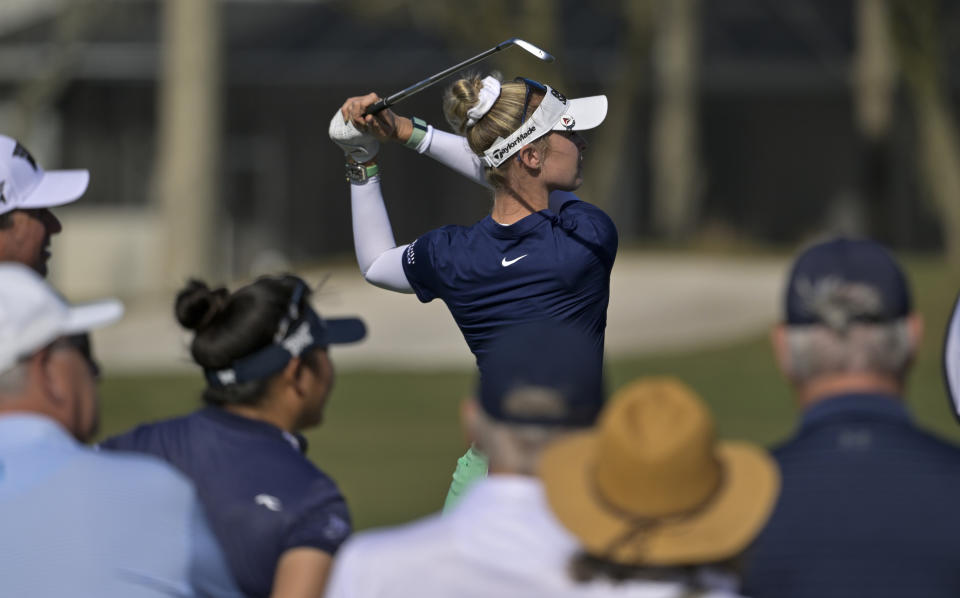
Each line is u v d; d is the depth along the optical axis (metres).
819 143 115.56
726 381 63.00
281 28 108.50
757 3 114.25
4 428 10.40
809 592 10.33
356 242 16.06
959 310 13.16
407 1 88.50
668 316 72.25
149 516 10.36
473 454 15.55
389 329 71.88
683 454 8.52
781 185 115.69
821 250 10.91
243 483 12.32
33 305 10.48
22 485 10.22
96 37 104.25
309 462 12.74
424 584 9.09
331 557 12.20
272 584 12.25
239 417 12.82
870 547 10.29
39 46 104.50
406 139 16.05
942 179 81.62
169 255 86.62
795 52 112.50
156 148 108.19
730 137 115.56
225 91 109.62
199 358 12.85
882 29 98.56
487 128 14.84
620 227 113.75
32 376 10.48
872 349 10.70
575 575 8.83
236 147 110.12
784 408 59.00
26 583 10.05
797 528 10.45
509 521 9.06
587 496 8.84
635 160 113.75
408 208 112.56
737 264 82.50
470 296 15.12
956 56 103.94
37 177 15.55
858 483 10.47
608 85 108.62
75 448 10.50
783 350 11.07
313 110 110.62
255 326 12.72
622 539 8.66
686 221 104.44
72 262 108.25
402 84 107.00
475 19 82.88
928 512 10.33
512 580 8.94
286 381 12.88
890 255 10.89
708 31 112.69
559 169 14.98
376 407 59.41
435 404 60.50
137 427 13.02
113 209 108.56
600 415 9.29
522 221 14.88
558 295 14.85
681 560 8.65
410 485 42.00
